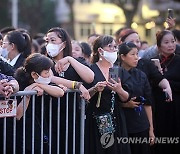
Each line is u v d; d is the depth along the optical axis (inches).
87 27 2235.5
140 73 307.7
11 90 231.6
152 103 332.5
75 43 376.2
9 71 263.7
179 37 401.4
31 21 1900.8
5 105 234.4
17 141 249.1
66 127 264.5
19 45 307.9
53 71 276.8
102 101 277.9
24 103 242.8
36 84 248.5
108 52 279.9
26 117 250.7
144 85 305.1
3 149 239.6
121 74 294.2
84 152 277.9
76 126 274.1
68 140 271.7
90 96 273.3
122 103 289.4
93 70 283.4
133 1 1274.6
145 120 302.7
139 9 1624.0
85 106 277.1
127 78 294.8
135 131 296.8
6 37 310.0
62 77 275.4
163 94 337.4
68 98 267.7
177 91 343.6
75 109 268.8
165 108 340.5
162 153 346.3
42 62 249.0
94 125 278.8
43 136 257.1
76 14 2233.0
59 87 255.9
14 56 309.9
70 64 277.7
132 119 297.0
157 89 337.4
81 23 2234.3
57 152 262.5
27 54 314.7
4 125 237.0
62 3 2244.1
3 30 390.9
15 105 238.5
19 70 255.0
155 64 336.5
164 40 343.6
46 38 286.2
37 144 254.2
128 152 284.2
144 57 361.1
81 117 269.7
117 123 280.8
